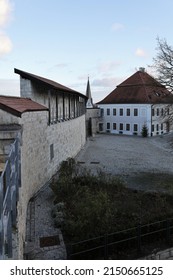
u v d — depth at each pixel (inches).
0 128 304.0
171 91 730.2
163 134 1769.2
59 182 478.0
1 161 288.7
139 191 502.3
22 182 339.0
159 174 705.6
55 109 701.3
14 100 439.5
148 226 327.6
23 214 331.6
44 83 586.9
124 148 1203.9
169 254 314.7
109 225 319.3
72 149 932.6
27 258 293.4
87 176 531.5
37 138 495.2
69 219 362.6
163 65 758.5
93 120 1913.1
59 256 298.4
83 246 289.6
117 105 1886.1
